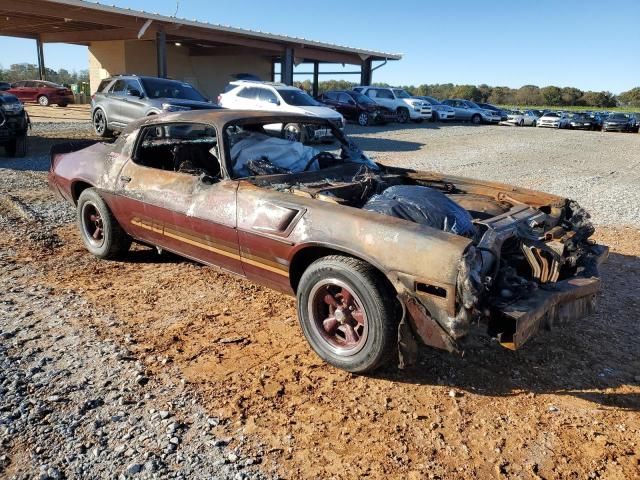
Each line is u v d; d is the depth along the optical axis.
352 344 3.33
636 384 3.34
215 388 3.17
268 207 3.65
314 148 4.97
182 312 4.20
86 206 5.23
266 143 4.55
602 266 5.57
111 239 5.06
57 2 16.84
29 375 3.23
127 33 23.59
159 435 2.74
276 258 3.62
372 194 4.20
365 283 3.12
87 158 5.39
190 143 4.92
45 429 2.75
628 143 23.09
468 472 2.55
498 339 2.96
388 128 24.31
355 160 5.22
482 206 4.25
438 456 2.65
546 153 17.39
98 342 3.66
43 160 11.07
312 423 2.88
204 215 4.02
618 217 8.00
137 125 4.96
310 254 3.57
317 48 28.52
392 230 3.09
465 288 2.82
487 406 3.08
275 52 28.70
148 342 3.69
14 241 5.79
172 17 19.91
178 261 5.35
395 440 2.76
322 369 3.42
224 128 4.26
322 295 3.43
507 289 3.11
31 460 2.54
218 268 4.27
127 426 2.80
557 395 3.21
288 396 3.12
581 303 3.46
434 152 15.91
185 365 3.42
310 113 15.22
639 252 6.12
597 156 17.20
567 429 2.88
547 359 3.62
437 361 3.55
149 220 4.57
